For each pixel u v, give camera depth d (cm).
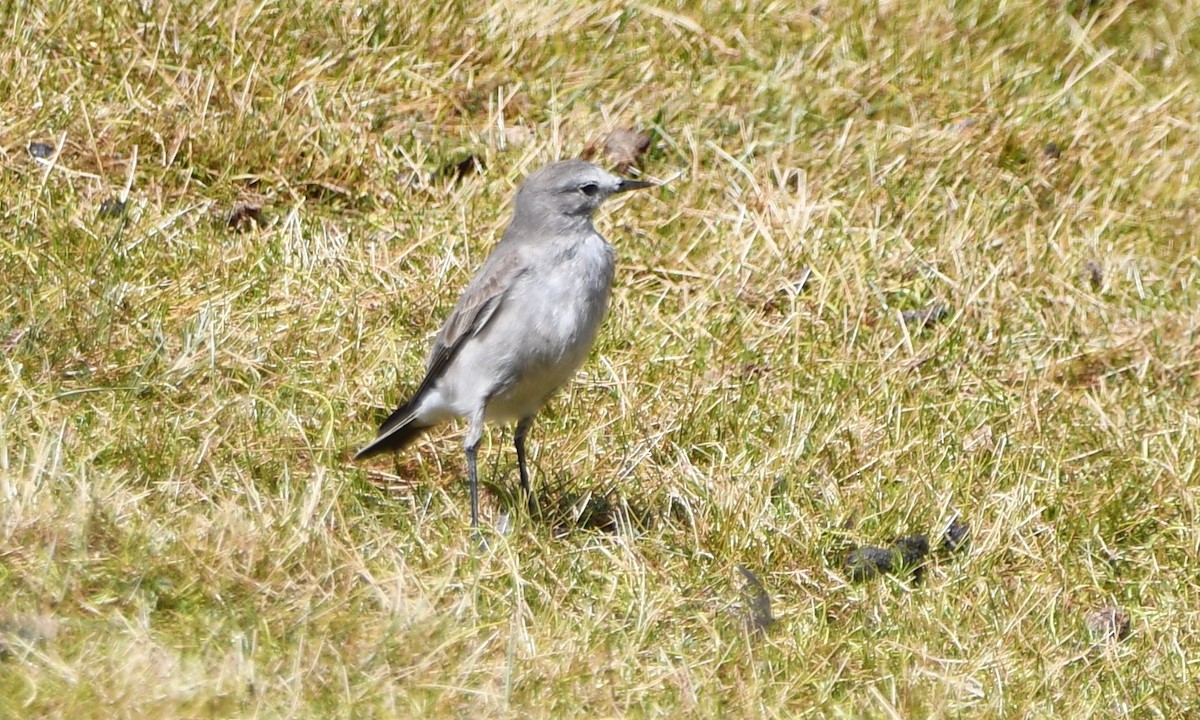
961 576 1081
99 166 1377
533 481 1144
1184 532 1166
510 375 1076
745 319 1362
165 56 1514
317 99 1512
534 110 1595
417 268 1346
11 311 1175
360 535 1007
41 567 888
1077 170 1616
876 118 1647
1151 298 1484
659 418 1212
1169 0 1908
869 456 1204
